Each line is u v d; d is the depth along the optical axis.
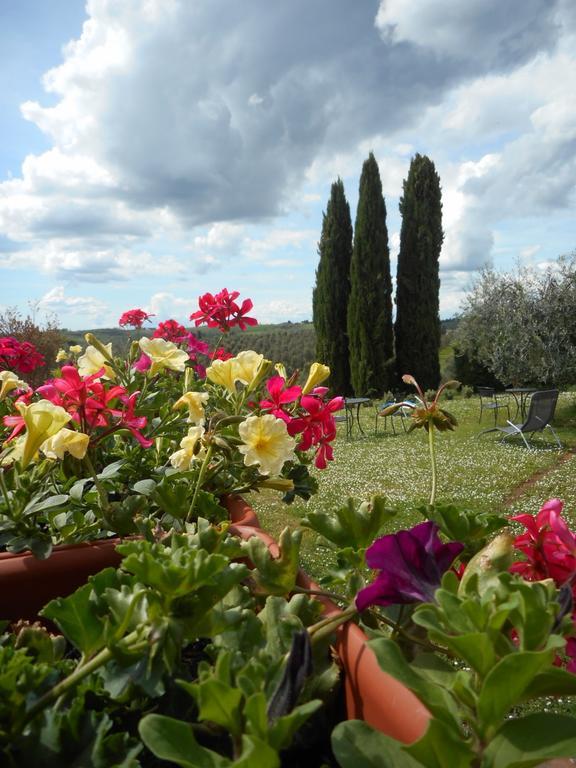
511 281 13.52
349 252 19.98
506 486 6.64
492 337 13.77
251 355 1.51
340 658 0.74
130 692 0.66
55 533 1.30
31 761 0.57
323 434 1.43
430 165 19.53
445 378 20.83
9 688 0.58
